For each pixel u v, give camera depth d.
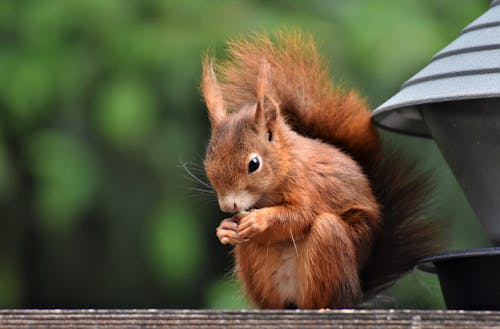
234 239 6.79
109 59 11.42
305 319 5.82
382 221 7.41
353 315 5.79
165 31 11.39
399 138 8.70
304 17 11.30
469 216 10.91
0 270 12.81
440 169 10.47
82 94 11.44
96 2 11.46
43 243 12.89
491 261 6.40
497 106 6.52
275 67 7.64
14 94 11.40
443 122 6.75
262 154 6.91
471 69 6.50
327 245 6.77
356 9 11.38
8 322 6.09
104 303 12.88
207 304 10.87
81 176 11.61
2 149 11.55
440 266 6.69
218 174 6.91
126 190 11.93
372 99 11.01
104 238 12.53
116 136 11.04
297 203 6.91
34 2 11.69
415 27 11.11
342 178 7.04
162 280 12.22
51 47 11.52
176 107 11.51
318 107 7.59
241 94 7.57
